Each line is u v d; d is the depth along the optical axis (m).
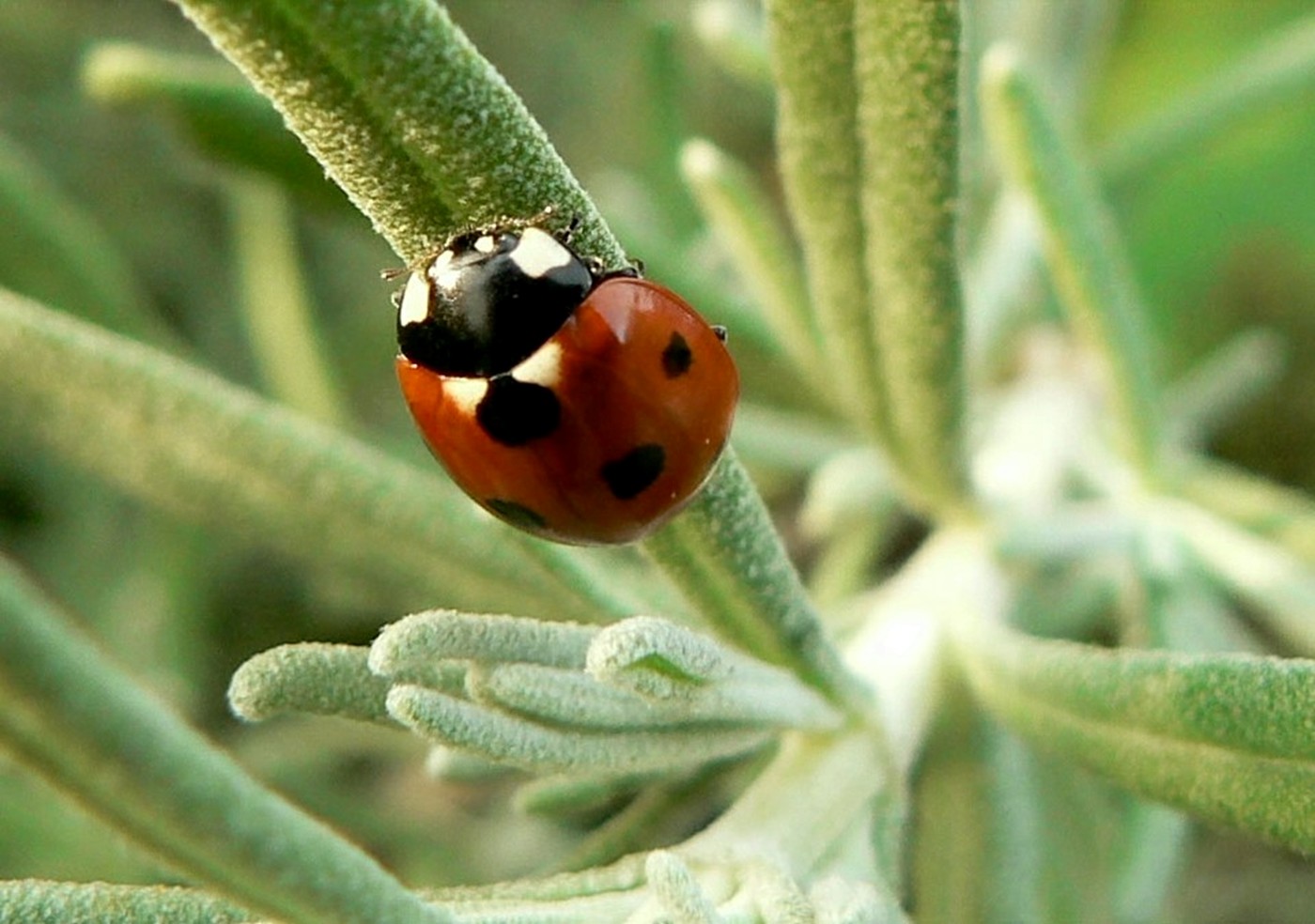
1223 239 0.09
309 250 0.09
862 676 0.05
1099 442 0.07
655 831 0.05
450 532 0.05
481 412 0.05
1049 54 0.08
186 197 0.09
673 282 0.07
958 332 0.05
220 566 0.07
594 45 0.09
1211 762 0.05
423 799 0.08
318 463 0.05
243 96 0.06
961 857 0.05
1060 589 0.07
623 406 0.05
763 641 0.05
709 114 0.10
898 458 0.06
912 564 0.06
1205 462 0.07
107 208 0.09
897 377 0.06
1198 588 0.06
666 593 0.05
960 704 0.05
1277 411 0.09
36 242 0.07
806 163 0.05
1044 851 0.06
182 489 0.05
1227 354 0.08
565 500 0.05
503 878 0.07
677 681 0.05
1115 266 0.06
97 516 0.07
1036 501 0.07
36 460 0.07
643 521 0.05
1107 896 0.06
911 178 0.05
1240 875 0.08
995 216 0.08
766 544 0.05
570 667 0.05
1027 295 0.07
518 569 0.05
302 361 0.07
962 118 0.05
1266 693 0.05
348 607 0.07
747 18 0.07
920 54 0.05
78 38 0.09
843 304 0.05
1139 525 0.06
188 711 0.07
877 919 0.05
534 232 0.05
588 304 0.05
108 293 0.07
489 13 0.09
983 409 0.07
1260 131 0.09
